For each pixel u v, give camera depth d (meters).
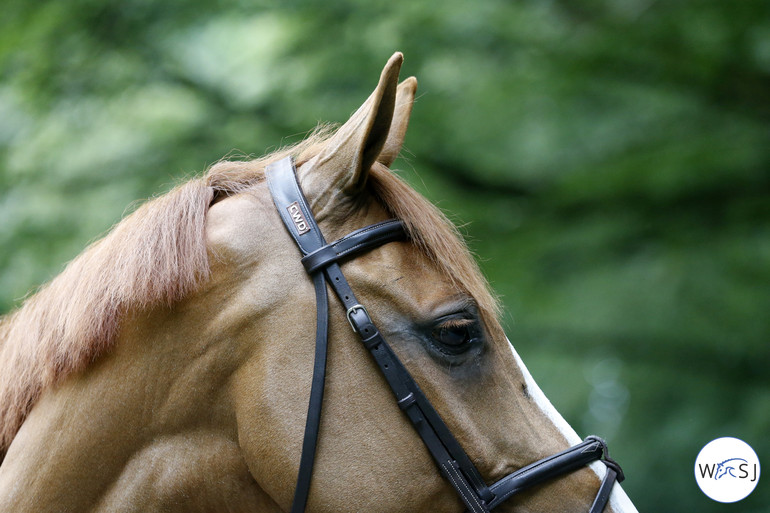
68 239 9.92
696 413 10.89
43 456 3.66
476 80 11.68
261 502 3.68
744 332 10.77
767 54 11.12
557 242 11.73
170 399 3.62
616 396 11.39
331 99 11.13
